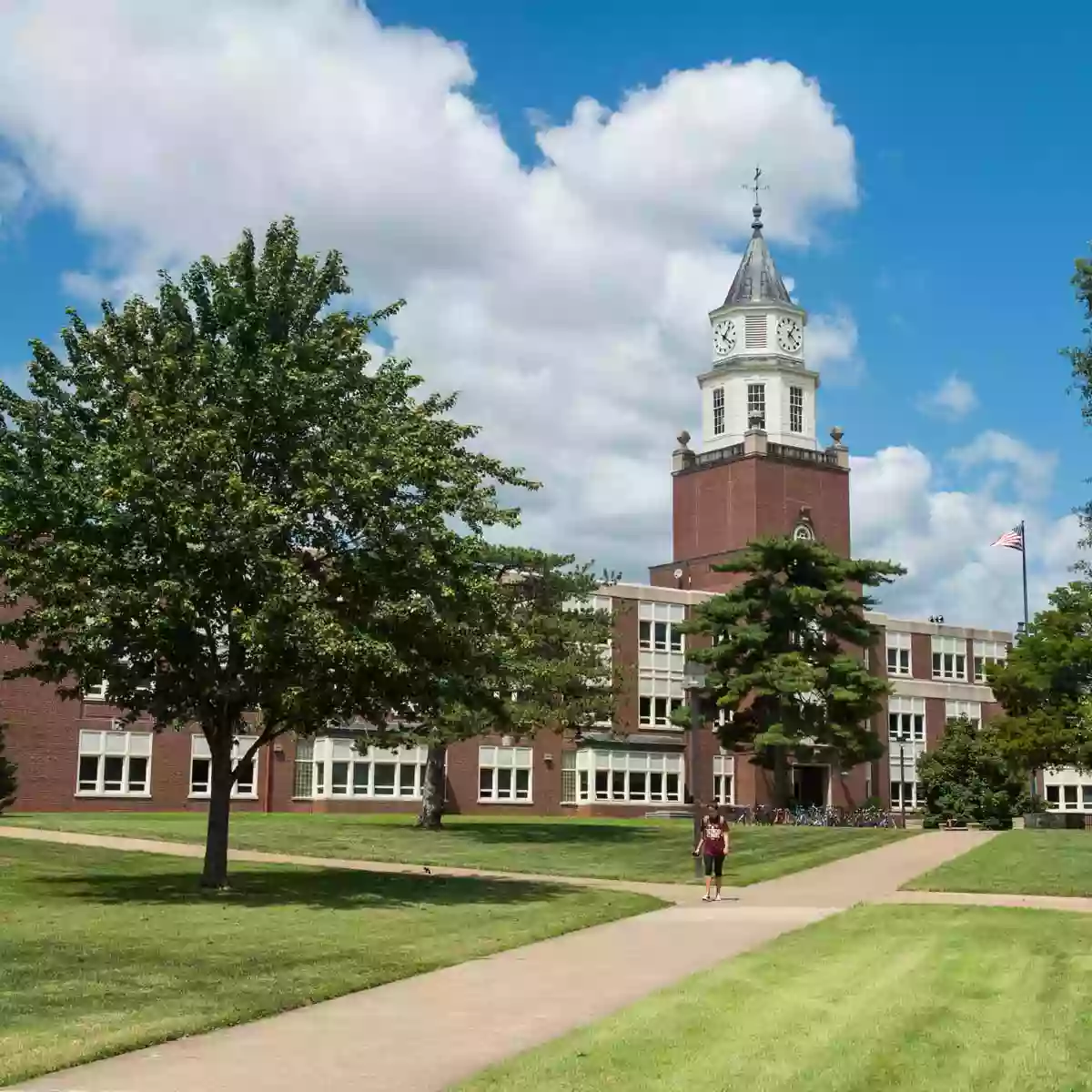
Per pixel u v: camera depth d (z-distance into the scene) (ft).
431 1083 34.47
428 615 87.30
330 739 226.17
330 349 91.35
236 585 82.79
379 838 141.38
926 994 48.19
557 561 155.94
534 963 57.52
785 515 289.12
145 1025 40.06
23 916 68.85
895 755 285.64
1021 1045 39.14
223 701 88.12
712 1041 39.04
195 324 91.97
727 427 301.84
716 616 205.36
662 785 256.93
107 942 58.65
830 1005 45.60
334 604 88.84
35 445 83.41
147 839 130.82
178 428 82.74
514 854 128.26
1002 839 146.92
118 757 207.00
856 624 206.39
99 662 83.92
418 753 236.63
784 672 194.08
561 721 157.99
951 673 300.81
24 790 198.08
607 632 165.07
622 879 107.96
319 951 57.82
